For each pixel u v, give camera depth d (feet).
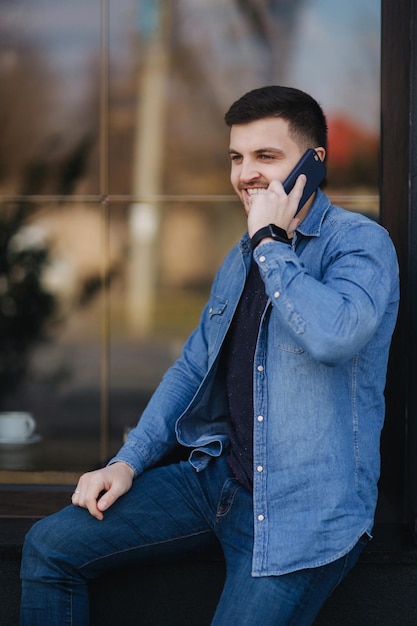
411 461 8.93
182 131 11.37
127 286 11.67
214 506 7.54
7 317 11.84
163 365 11.70
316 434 6.91
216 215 11.46
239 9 11.02
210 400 8.00
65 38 11.37
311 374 6.93
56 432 11.75
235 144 7.36
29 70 11.45
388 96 9.42
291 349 6.97
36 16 11.35
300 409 6.94
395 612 8.28
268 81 11.06
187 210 11.50
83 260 11.70
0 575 8.45
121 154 11.51
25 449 11.57
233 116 7.32
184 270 11.59
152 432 7.95
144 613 8.20
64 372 11.78
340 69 10.80
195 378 8.27
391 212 9.44
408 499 9.07
